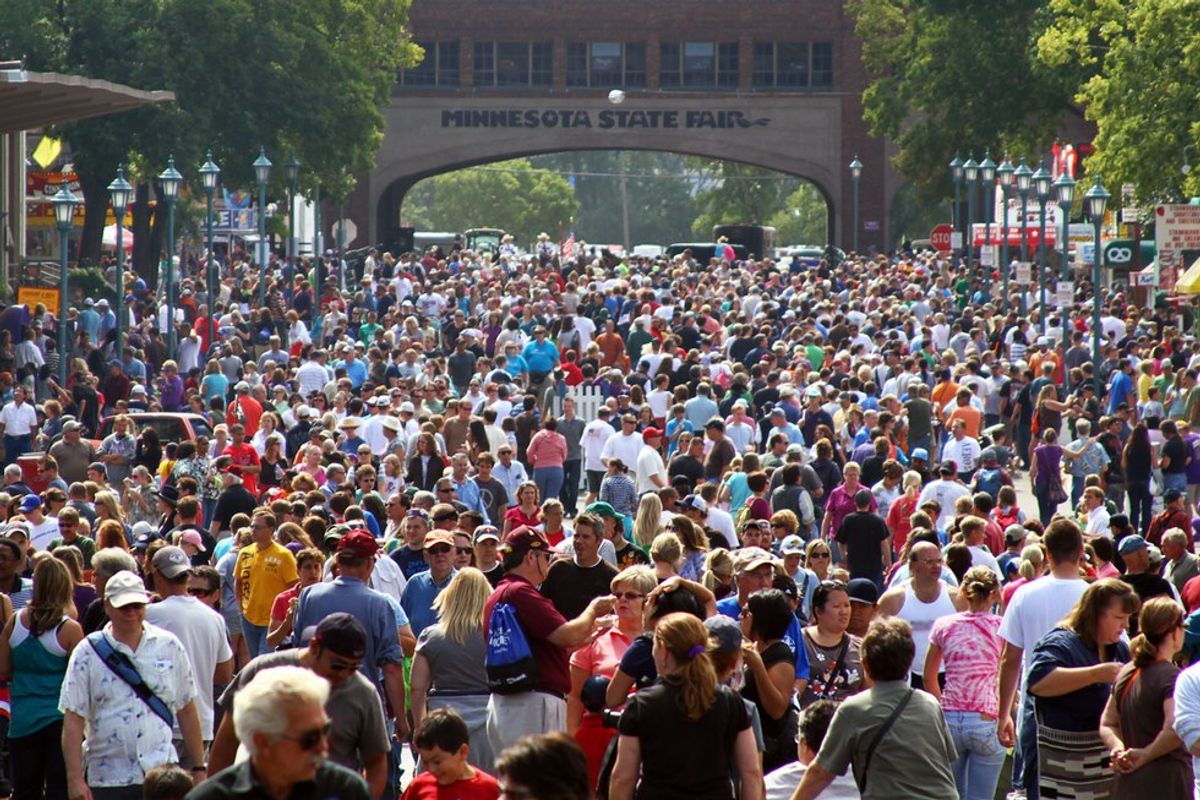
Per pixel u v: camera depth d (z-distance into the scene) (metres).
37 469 68.38
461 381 105.12
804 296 138.62
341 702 25.50
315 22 182.75
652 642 28.03
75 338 119.06
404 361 102.75
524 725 30.92
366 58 195.12
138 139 161.62
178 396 98.00
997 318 121.69
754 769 24.91
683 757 24.48
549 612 31.00
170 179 115.31
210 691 32.59
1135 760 27.33
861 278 165.75
